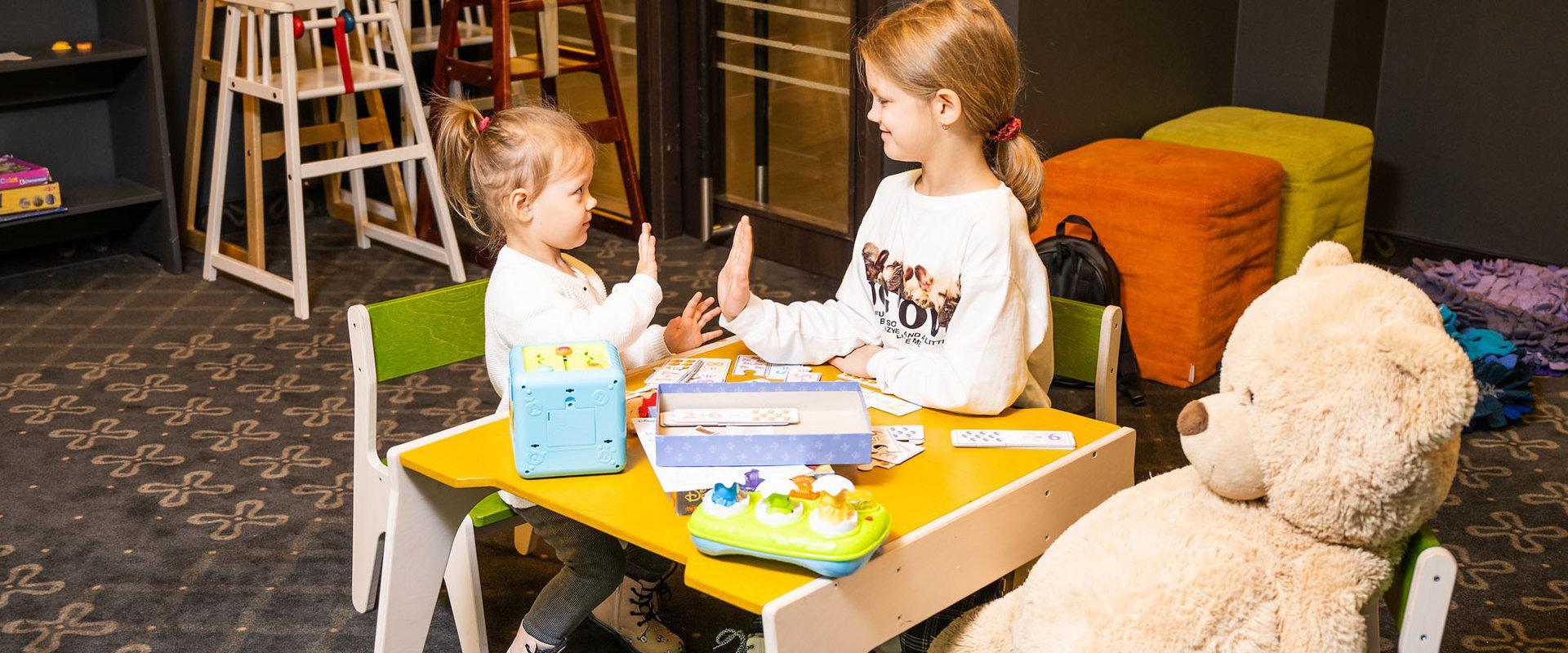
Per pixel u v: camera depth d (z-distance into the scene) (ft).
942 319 6.24
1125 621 4.43
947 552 5.08
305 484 9.45
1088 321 6.68
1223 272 11.08
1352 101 14.23
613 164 15.70
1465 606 7.82
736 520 4.68
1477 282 12.67
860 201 13.61
